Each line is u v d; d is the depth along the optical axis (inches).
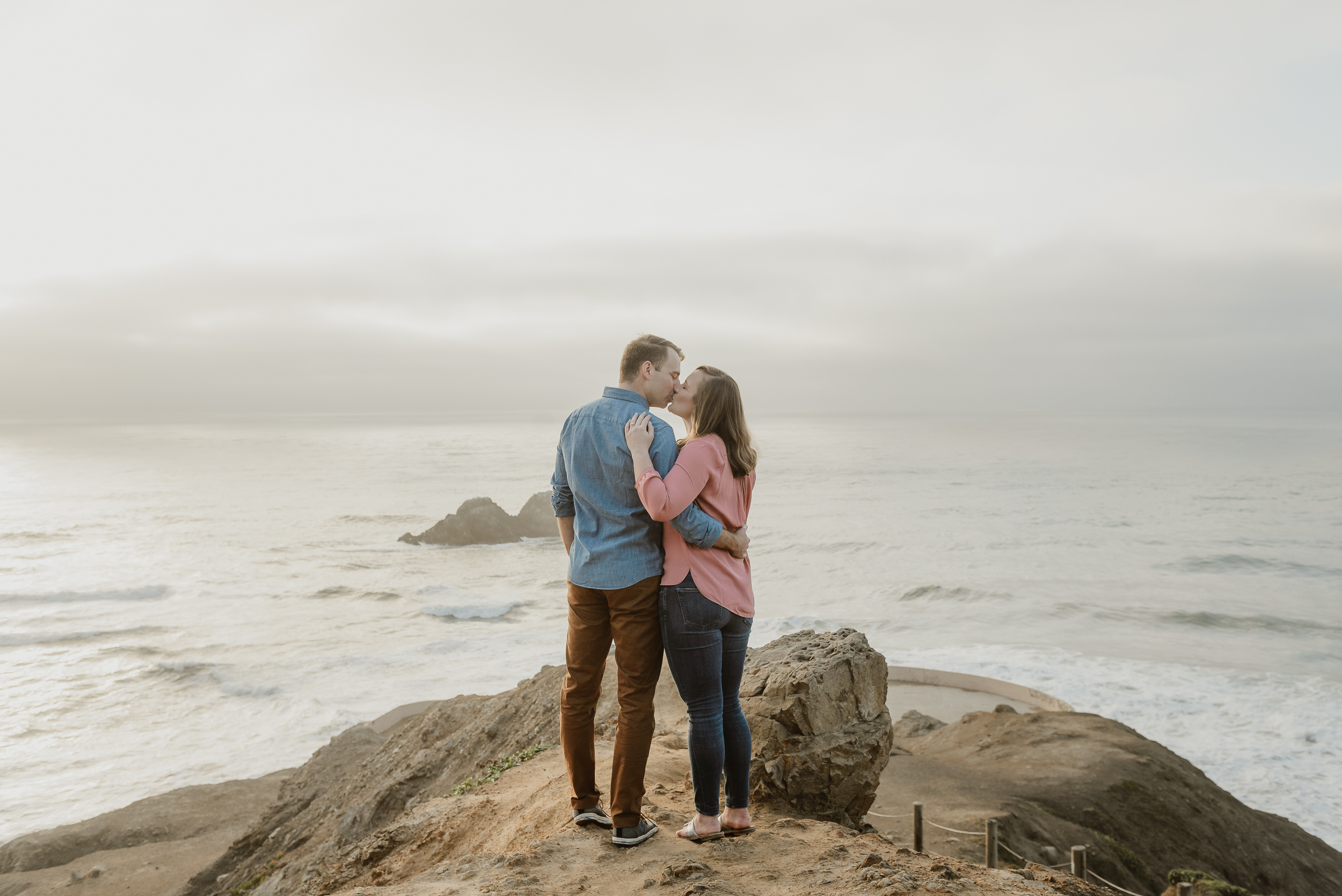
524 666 1541.6
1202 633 1797.5
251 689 1395.2
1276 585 2363.4
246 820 784.9
